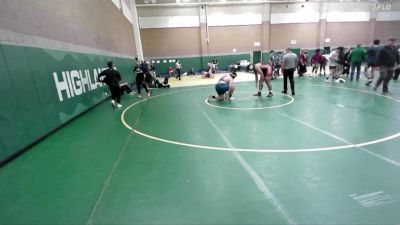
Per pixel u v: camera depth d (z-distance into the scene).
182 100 9.05
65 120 6.09
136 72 10.37
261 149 3.86
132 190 2.83
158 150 4.05
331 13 23.67
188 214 2.33
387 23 24.75
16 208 2.58
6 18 4.44
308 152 3.64
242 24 23.22
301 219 2.19
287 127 4.93
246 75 18.70
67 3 7.29
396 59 7.52
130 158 3.78
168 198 2.62
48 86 5.56
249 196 2.58
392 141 3.90
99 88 9.24
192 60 23.55
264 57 23.77
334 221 2.14
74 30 7.69
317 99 7.56
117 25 13.75
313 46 24.23
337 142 3.98
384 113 5.57
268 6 22.86
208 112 6.70
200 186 2.84
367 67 10.17
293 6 23.17
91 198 2.70
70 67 6.85
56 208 2.54
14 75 4.38
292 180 2.86
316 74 15.06
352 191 2.58
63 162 3.76
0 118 3.85
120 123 6.01
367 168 3.06
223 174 3.10
